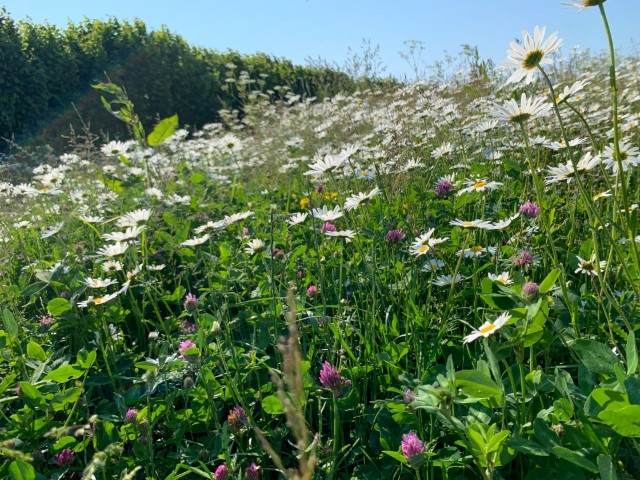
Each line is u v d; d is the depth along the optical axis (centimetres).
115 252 300
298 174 590
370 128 602
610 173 327
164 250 390
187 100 1444
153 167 607
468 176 406
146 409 200
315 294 278
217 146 714
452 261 288
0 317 303
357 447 196
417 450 147
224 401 224
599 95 554
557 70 663
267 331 245
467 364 217
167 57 1430
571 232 280
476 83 640
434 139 493
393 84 875
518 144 404
